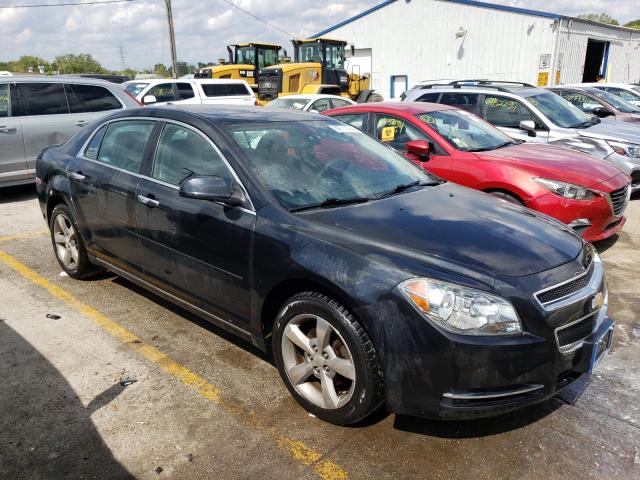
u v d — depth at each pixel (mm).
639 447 2820
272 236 3033
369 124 6422
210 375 3467
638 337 3988
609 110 10992
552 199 5137
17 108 8250
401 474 2627
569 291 2738
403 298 2572
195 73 20375
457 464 2697
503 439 2883
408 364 2582
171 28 31062
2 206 8172
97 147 4504
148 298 4641
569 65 24812
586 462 2713
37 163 5180
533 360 2555
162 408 3121
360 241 2842
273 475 2615
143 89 15094
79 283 4965
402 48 28109
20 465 2656
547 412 3107
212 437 2883
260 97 19250
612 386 3371
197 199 3307
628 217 7336
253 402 3189
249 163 3352
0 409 3092
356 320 2725
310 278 2832
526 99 7949
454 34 26297
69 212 4707
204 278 3463
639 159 7883
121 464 2676
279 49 21531
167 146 3828
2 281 5027
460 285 2557
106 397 3217
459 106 8266
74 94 8820
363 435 2906
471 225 3098
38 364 3572
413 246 2803
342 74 20344
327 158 3723
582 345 2746
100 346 3816
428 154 5820
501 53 25062
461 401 2555
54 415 3043
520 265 2721
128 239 4051
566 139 7426
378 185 3656
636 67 31359
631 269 5328
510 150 5906
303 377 3039
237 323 3350
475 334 2506
